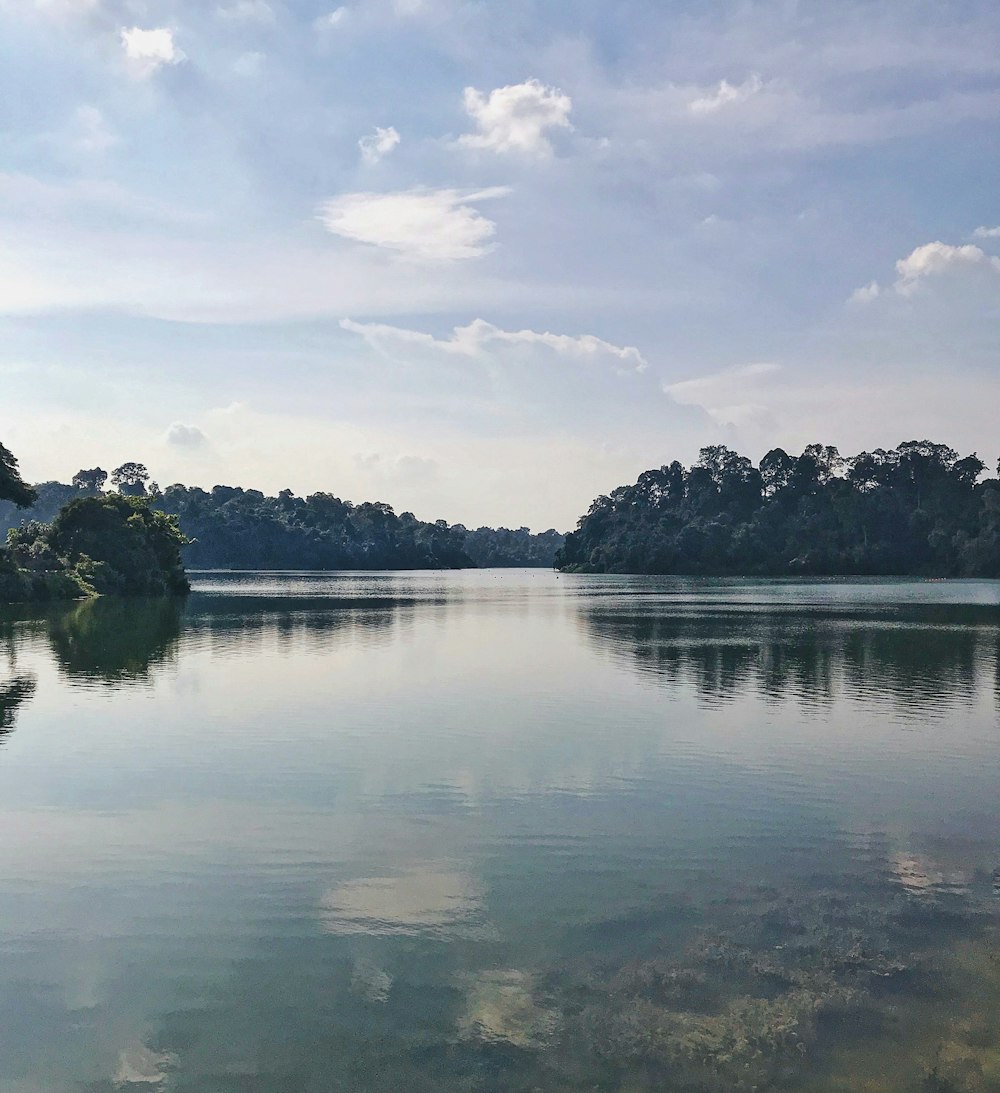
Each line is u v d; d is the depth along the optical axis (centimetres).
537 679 4134
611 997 1249
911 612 8725
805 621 7562
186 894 1603
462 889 1620
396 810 2086
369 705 3434
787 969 1319
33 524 13950
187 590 12838
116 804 2131
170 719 3147
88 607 9369
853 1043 1144
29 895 1603
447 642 5878
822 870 1711
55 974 1326
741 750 2681
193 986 1289
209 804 2133
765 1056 1118
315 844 1855
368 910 1531
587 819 2020
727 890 1612
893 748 2702
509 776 2386
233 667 4538
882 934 1430
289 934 1444
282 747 2708
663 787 2280
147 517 12775
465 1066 1105
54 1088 1073
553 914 1512
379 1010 1224
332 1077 1088
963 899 1570
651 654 5150
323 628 6925
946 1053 1122
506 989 1272
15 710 3303
